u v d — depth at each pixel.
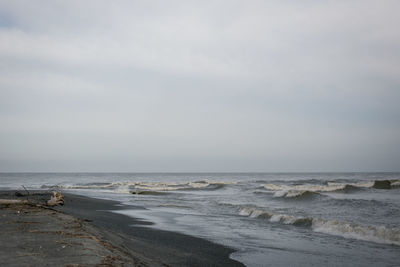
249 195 31.19
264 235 11.66
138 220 15.15
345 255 8.78
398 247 9.73
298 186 40.88
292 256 8.59
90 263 4.92
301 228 13.12
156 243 9.62
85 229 8.04
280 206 21.31
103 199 27.75
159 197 30.97
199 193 36.69
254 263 7.85
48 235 6.74
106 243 6.87
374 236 10.93
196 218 16.08
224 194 34.09
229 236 11.41
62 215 10.05
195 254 8.46
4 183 68.50
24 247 5.66
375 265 7.84
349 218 15.53
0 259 4.87
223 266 7.43
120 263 5.30
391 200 23.91
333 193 32.25
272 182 56.62
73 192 38.50
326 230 12.51
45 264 4.72
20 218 8.73
